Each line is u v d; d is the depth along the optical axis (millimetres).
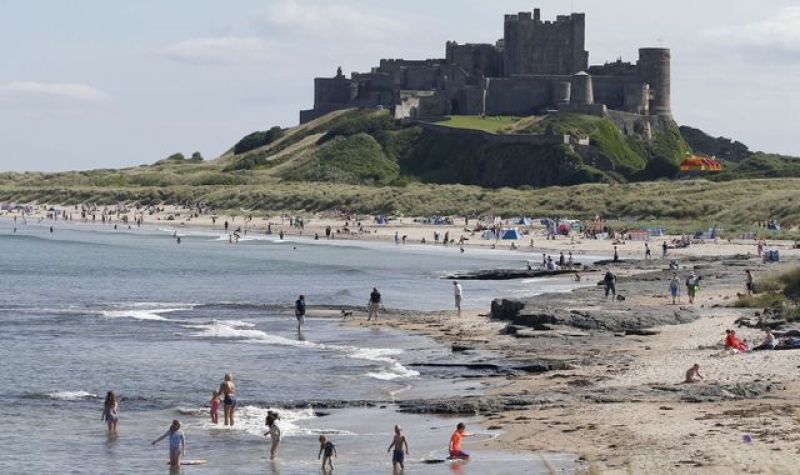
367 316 106625
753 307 98438
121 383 70688
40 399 65375
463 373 71062
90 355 82375
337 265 184000
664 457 42000
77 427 57656
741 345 70062
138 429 57062
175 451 49031
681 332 83625
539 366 70438
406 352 81875
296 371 74000
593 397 57719
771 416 49031
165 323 103125
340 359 79250
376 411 59656
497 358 75812
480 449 48031
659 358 71188
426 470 45156
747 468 38938
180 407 62688
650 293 114000
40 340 90938
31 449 52500
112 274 169375
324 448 47469
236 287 146000
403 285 144500
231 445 52969
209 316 109375
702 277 130375
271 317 108062
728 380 60125
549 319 89438
